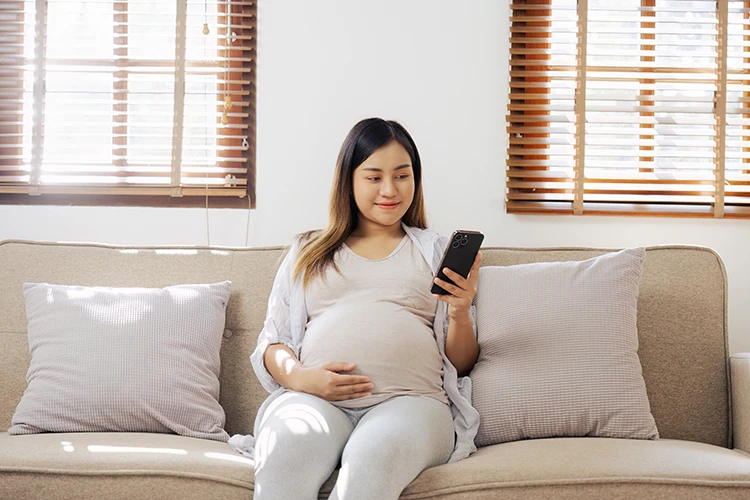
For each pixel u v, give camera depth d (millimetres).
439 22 2453
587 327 1857
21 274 2123
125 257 2170
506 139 2451
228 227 2467
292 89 2459
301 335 1934
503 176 2451
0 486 1486
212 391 1959
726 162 2520
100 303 1979
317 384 1711
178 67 2469
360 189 1954
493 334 1913
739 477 1458
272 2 2463
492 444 1837
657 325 2006
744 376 1842
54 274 2127
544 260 2121
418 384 1777
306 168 2461
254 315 2100
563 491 1452
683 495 1442
